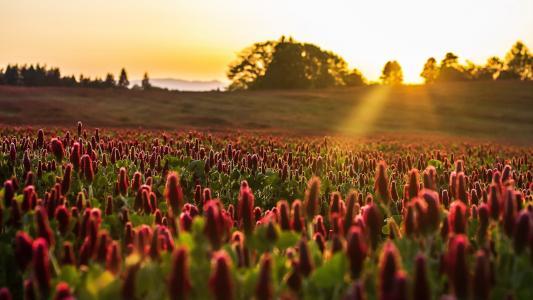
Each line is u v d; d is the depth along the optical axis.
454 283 2.46
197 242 2.81
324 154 14.98
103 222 4.36
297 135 32.50
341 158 13.04
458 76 160.75
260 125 49.94
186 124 46.50
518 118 69.50
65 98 64.38
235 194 7.79
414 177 4.13
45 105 55.19
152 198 4.68
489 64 160.62
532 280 2.89
